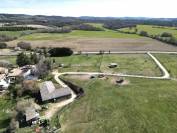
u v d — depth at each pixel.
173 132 65.38
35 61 137.25
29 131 69.75
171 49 168.12
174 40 188.25
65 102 88.00
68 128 69.62
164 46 179.88
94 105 82.50
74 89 99.62
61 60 147.38
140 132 66.19
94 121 72.62
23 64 134.62
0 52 174.50
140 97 86.94
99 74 114.50
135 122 70.88
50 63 124.69
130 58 145.25
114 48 178.50
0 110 84.19
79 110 79.88
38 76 111.75
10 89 99.38
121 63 133.88
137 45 186.62
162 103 81.56
